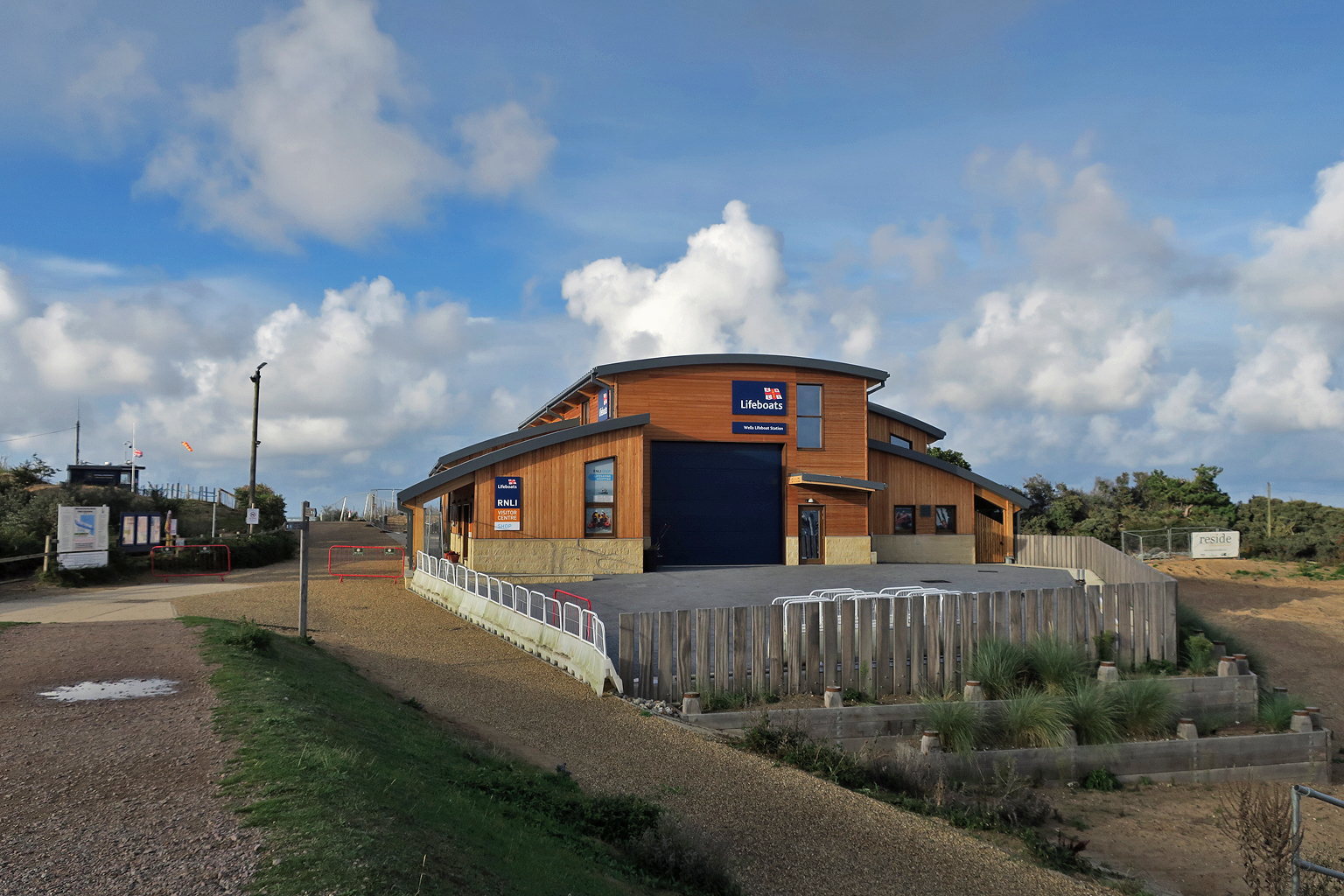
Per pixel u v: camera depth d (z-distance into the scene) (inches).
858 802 360.2
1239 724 548.4
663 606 660.1
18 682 353.7
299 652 479.8
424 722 381.4
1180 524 1892.2
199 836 184.9
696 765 375.6
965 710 458.3
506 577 858.8
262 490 2037.4
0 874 166.4
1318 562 1523.1
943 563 1096.8
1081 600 573.6
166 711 302.2
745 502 1004.6
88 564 863.1
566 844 255.3
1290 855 296.4
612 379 975.0
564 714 431.8
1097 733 477.1
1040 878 310.0
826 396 1027.3
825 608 502.9
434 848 196.1
